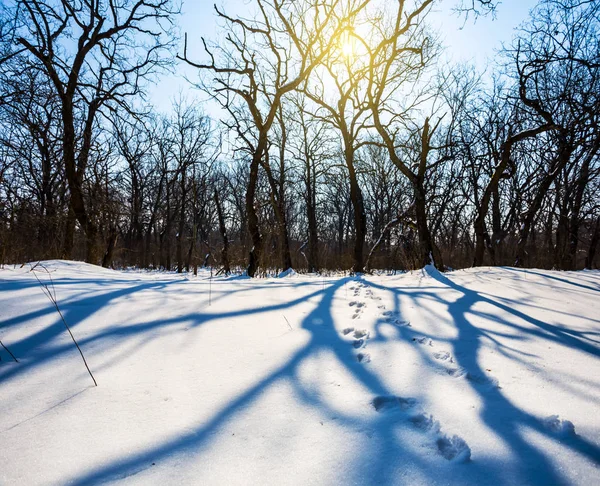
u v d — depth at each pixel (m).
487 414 1.49
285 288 4.08
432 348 2.27
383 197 24.02
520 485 1.08
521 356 2.15
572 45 9.38
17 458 1.15
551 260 13.66
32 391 1.59
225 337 2.36
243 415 1.45
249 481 1.08
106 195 10.48
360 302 3.45
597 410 1.53
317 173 17.12
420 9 7.17
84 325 2.40
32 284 3.31
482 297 3.82
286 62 9.18
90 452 1.19
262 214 9.08
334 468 1.14
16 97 9.23
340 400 1.59
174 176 21.52
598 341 2.44
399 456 1.21
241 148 8.70
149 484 1.05
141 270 17.59
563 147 8.70
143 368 1.86
